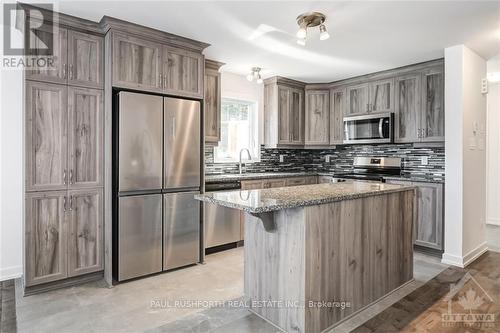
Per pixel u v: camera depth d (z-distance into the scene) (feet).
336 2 7.77
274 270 7.09
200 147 10.96
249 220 7.82
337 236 7.02
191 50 10.57
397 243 8.85
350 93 15.26
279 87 15.28
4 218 9.52
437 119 12.23
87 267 9.12
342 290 7.16
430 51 11.37
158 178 9.82
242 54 11.80
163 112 9.88
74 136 8.85
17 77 9.64
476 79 11.55
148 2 7.82
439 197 11.39
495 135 16.76
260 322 7.18
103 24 8.88
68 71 8.71
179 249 10.34
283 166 17.04
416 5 7.91
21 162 9.71
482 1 7.69
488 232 15.14
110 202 9.12
